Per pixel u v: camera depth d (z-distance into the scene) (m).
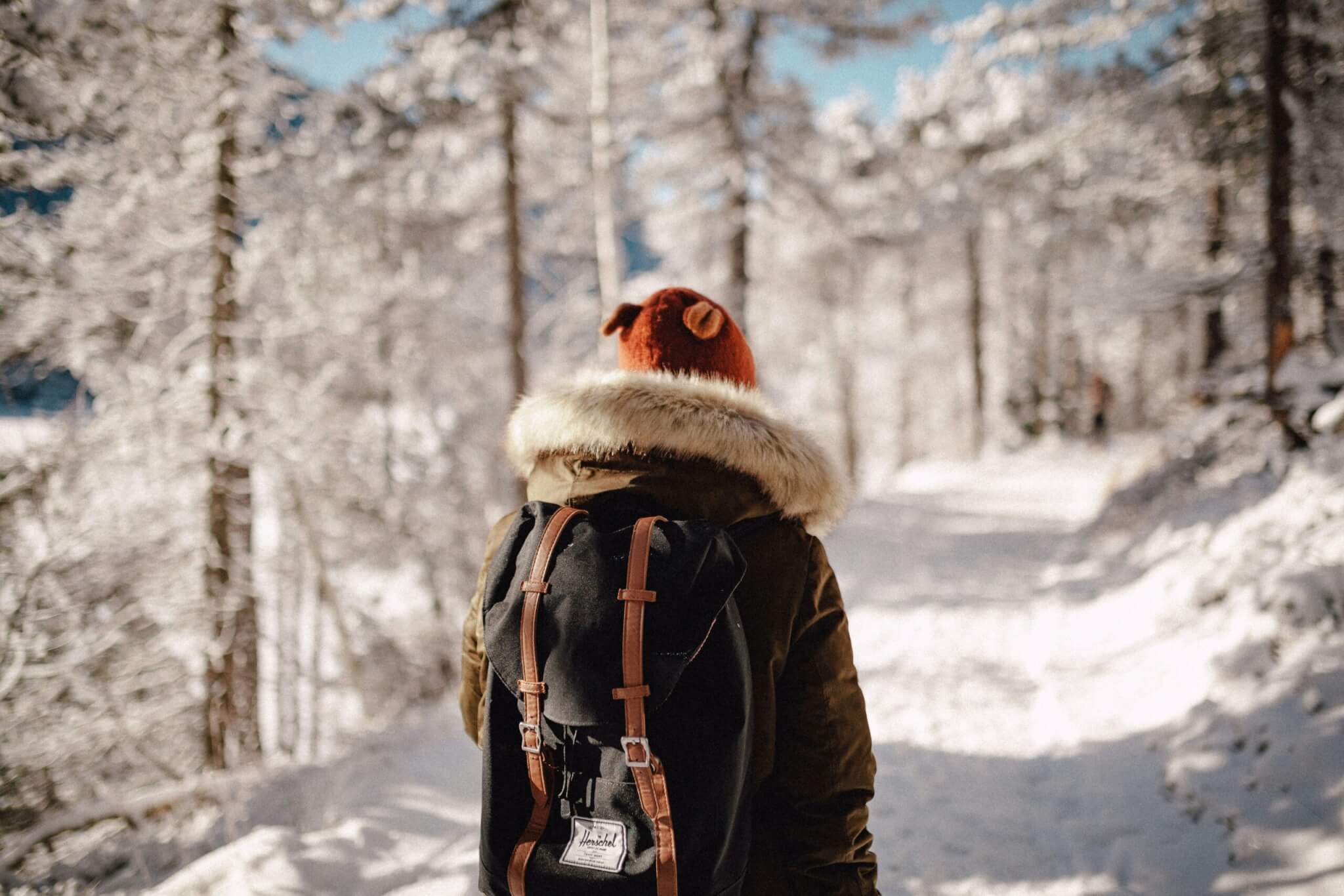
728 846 0.95
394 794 3.58
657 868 0.90
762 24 14.04
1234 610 4.15
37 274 6.18
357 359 10.45
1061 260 26.22
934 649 6.18
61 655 5.85
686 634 0.93
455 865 2.98
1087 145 11.80
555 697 0.94
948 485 17.94
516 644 0.99
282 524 9.38
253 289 8.08
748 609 1.07
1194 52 9.49
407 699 10.01
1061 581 7.52
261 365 7.54
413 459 12.58
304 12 7.00
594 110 10.38
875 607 7.68
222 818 3.77
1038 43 11.20
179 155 6.89
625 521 1.10
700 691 0.96
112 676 6.42
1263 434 7.47
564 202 14.19
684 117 13.98
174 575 6.94
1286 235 7.90
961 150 25.39
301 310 8.41
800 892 1.10
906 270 28.92
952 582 8.38
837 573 9.52
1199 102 9.91
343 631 8.95
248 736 7.14
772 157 14.41
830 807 1.09
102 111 5.73
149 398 6.75
